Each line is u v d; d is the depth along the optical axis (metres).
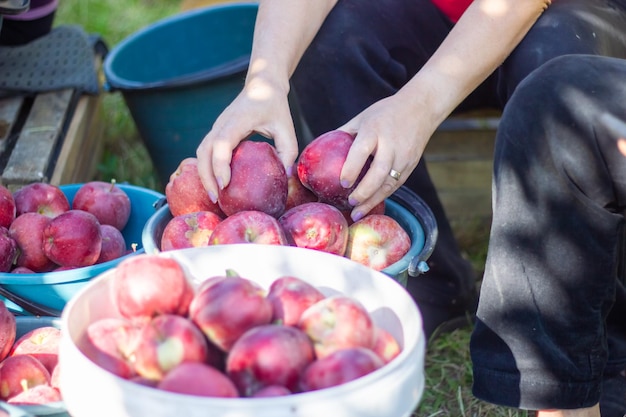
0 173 1.99
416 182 1.74
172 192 1.42
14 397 1.19
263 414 0.87
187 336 0.97
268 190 1.33
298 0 1.60
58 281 1.41
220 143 1.34
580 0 1.58
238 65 2.08
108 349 1.03
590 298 1.17
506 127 1.17
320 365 0.95
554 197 1.14
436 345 1.82
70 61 2.41
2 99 2.27
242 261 1.19
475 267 2.12
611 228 1.13
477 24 1.40
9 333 1.30
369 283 1.13
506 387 1.24
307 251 1.17
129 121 2.83
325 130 1.71
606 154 1.10
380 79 1.66
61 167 2.03
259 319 1.00
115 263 1.44
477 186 2.29
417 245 1.33
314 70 1.66
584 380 1.22
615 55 1.55
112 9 3.62
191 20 2.56
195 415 0.87
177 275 1.04
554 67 1.17
